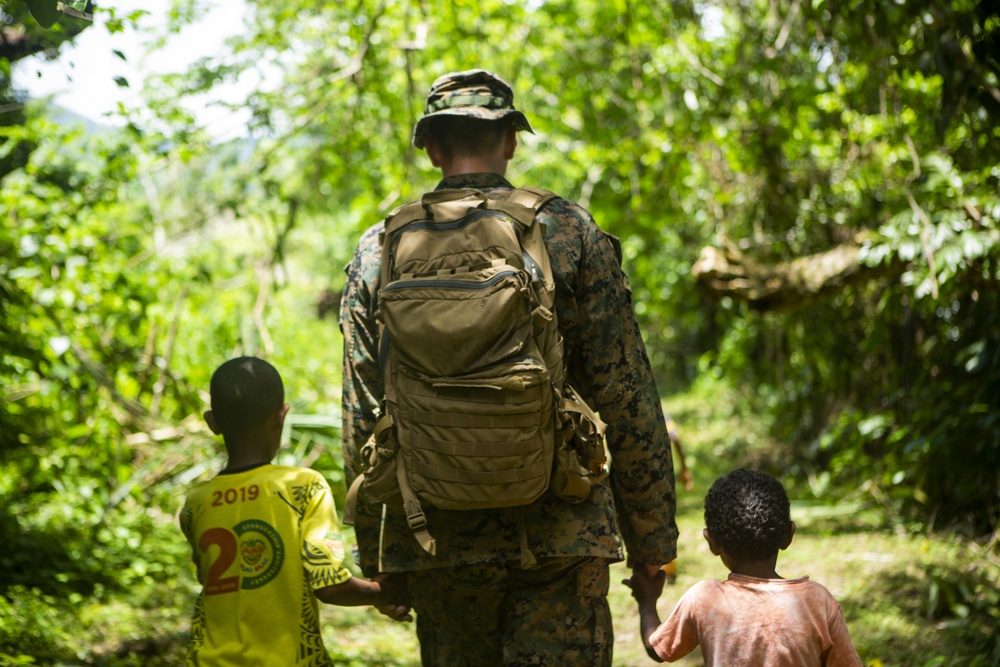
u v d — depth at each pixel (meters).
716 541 2.47
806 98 7.18
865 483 6.94
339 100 8.54
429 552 2.21
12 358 6.25
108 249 7.29
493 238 2.31
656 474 2.48
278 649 2.31
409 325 2.24
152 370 7.74
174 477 7.28
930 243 5.48
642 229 10.15
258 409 2.50
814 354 7.73
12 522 5.67
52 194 6.91
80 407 6.92
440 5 8.51
